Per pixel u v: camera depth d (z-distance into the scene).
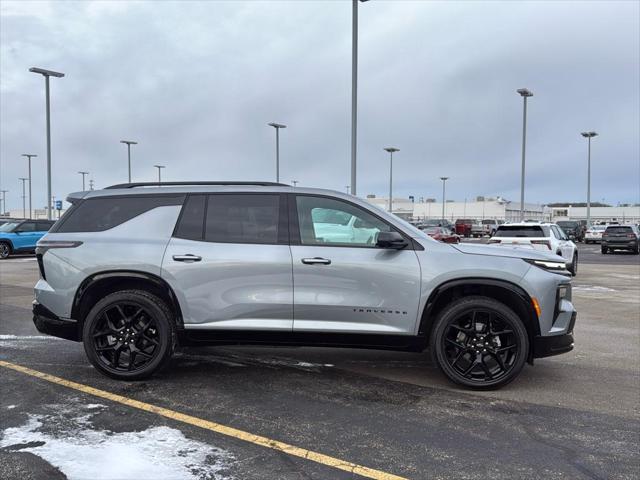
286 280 5.03
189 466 3.46
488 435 4.02
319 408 4.56
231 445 3.79
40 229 24.28
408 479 3.34
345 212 5.19
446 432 4.07
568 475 3.40
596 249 37.16
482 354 5.01
